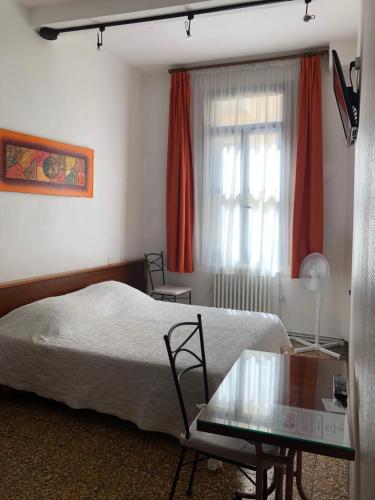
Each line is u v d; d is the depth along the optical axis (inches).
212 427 55.0
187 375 94.0
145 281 204.1
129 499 79.4
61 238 151.9
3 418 110.0
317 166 167.3
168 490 82.1
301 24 144.5
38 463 90.3
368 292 43.5
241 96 180.1
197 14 122.4
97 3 126.6
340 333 175.5
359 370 58.3
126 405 100.1
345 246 171.3
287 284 181.5
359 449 49.5
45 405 117.5
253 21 142.3
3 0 124.6
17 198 132.7
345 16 137.9
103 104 171.0
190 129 189.3
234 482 85.0
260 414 57.8
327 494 83.4
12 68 128.4
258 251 180.9
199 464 90.8
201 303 197.3
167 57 178.2
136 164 196.9
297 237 171.3
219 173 185.6
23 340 113.8
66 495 80.3
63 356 107.9
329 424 54.9
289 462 60.4
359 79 91.8
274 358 83.0
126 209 190.7
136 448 96.6
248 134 180.2
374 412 31.7
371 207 41.9
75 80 154.8
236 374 73.7
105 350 106.1
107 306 140.2
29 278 137.9
